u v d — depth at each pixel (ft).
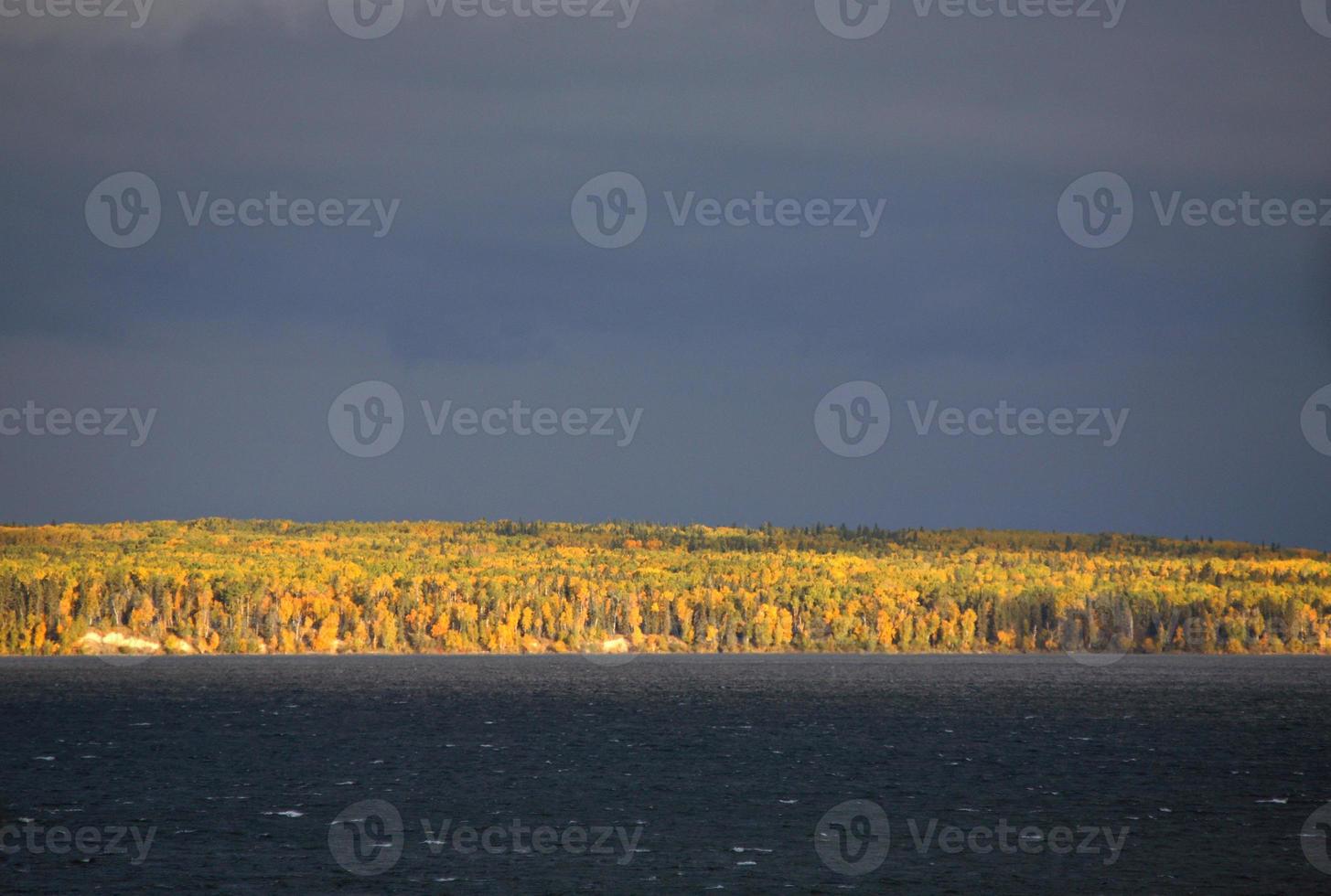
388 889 547.49
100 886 549.95
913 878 568.41
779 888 552.00
